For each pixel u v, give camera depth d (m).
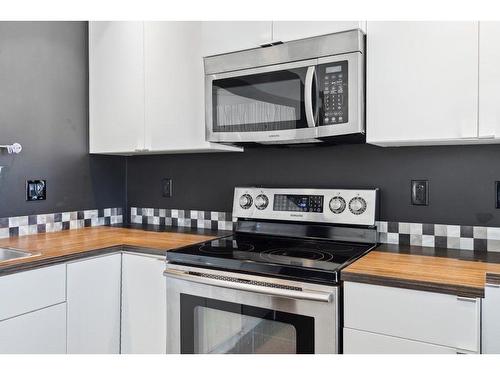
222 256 1.66
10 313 1.54
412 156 1.88
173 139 2.15
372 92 1.64
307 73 1.72
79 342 1.80
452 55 1.50
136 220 2.73
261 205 2.13
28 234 2.19
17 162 2.14
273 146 2.16
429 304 1.26
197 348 1.69
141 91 2.25
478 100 1.45
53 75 2.31
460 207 1.78
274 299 1.49
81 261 1.80
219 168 2.40
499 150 1.70
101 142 2.42
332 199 1.96
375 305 1.34
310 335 1.43
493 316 1.20
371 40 1.64
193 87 2.08
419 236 1.86
